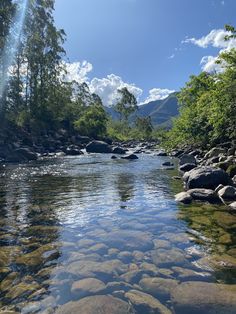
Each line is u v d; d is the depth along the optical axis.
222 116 19.81
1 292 4.48
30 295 4.39
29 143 36.50
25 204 9.91
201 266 5.22
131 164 22.59
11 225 7.68
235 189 10.24
